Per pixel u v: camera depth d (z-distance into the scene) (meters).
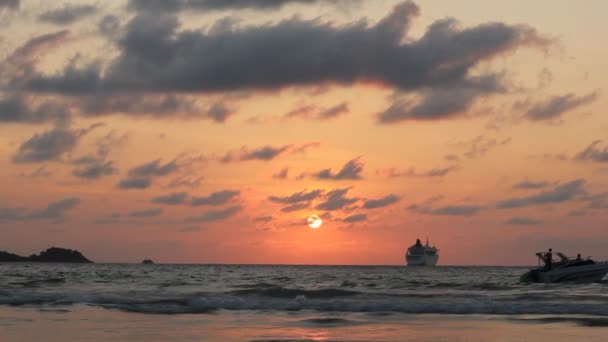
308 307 33.50
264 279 81.25
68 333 23.59
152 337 22.84
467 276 104.25
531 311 31.77
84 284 60.19
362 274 118.69
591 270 59.38
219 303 34.28
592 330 25.16
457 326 26.34
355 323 27.25
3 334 23.14
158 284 61.69
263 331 24.56
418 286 58.22
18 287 51.03
